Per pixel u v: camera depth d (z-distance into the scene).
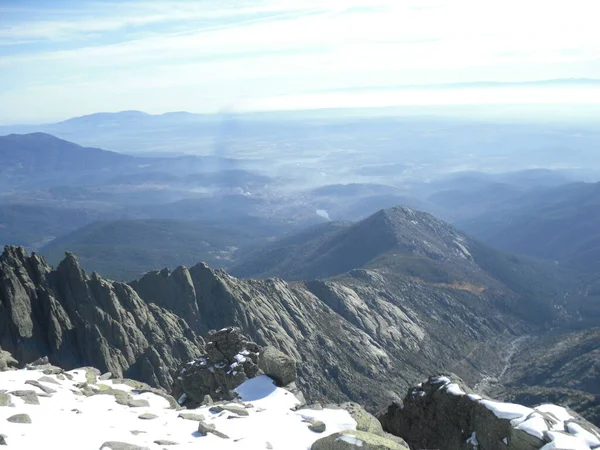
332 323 173.75
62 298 114.06
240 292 151.00
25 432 27.50
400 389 150.12
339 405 38.00
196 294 141.25
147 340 116.12
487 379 187.00
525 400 126.12
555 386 162.88
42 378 39.22
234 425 33.31
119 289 123.88
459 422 35.19
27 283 110.56
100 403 36.06
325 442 29.80
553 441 28.88
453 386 36.72
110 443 26.73
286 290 175.00
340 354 155.38
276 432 32.56
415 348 189.00
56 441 26.97
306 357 144.88
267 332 140.62
